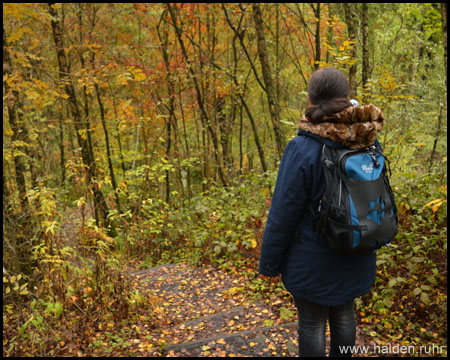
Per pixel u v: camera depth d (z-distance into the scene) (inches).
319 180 66.4
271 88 241.6
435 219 151.6
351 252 65.0
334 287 68.9
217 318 138.9
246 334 115.1
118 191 193.5
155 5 369.4
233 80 359.9
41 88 209.6
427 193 167.0
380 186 66.7
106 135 390.6
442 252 140.0
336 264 67.9
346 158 64.8
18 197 187.8
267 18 388.5
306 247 69.1
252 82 428.5
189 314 154.2
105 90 414.3
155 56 418.3
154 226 277.9
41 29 350.3
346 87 68.7
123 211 311.4
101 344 116.5
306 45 364.2
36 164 262.7
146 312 149.4
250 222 222.8
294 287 71.8
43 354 112.0
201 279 190.7
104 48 336.8
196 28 395.9
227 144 417.4
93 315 134.8
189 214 298.2
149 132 398.6
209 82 387.2
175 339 126.4
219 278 188.5
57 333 121.0
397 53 348.2
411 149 230.4
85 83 237.3
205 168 407.2
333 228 64.3
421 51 359.6
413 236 137.8
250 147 511.5
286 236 69.6
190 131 482.0
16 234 171.0
